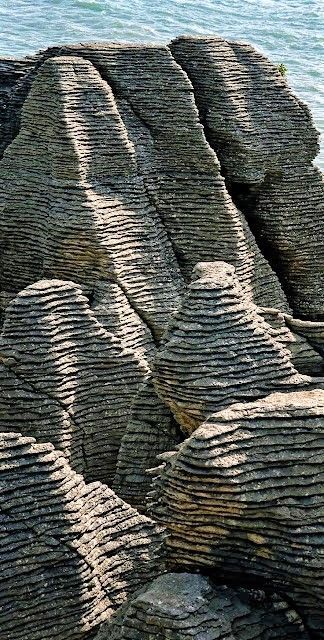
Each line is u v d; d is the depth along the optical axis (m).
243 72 47.50
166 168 44.72
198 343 31.47
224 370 31.12
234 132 46.03
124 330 40.56
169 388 31.64
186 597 22.80
